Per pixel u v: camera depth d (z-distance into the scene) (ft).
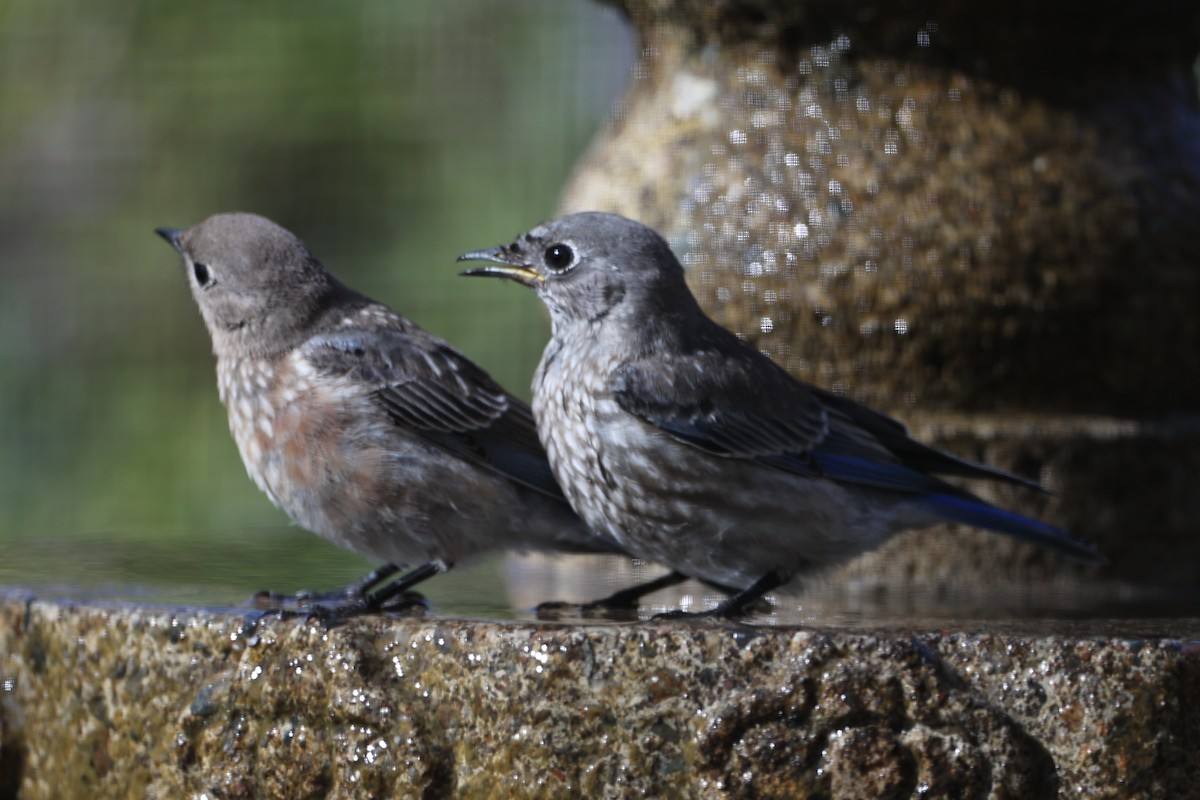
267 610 28.04
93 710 28.96
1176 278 40.27
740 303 40.73
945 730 25.38
